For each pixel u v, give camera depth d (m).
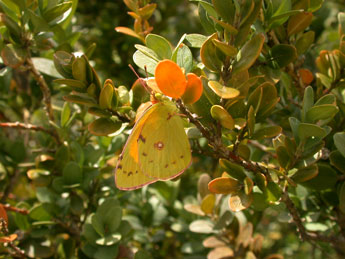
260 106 0.13
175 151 0.13
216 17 0.12
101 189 0.19
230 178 0.13
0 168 0.21
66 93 0.21
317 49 0.23
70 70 0.14
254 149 0.21
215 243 0.19
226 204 0.19
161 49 0.12
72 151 0.19
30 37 0.15
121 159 0.12
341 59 0.15
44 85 0.17
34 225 0.18
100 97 0.13
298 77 0.16
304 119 0.13
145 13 0.16
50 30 0.15
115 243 0.17
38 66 0.19
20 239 0.18
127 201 0.23
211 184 0.13
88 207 0.19
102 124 0.14
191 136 0.13
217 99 0.12
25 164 0.20
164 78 0.10
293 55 0.14
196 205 0.20
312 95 0.13
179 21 0.31
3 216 0.15
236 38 0.12
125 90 0.14
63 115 0.18
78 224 0.19
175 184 0.23
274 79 0.14
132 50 0.27
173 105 0.12
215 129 0.12
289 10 0.14
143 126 0.13
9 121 0.24
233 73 0.12
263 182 0.12
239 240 0.19
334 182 0.14
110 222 0.17
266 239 0.36
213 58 0.12
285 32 0.15
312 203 0.17
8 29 0.15
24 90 0.24
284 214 0.16
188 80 0.11
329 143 0.15
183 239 0.23
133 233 0.22
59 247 0.18
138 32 0.17
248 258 0.18
